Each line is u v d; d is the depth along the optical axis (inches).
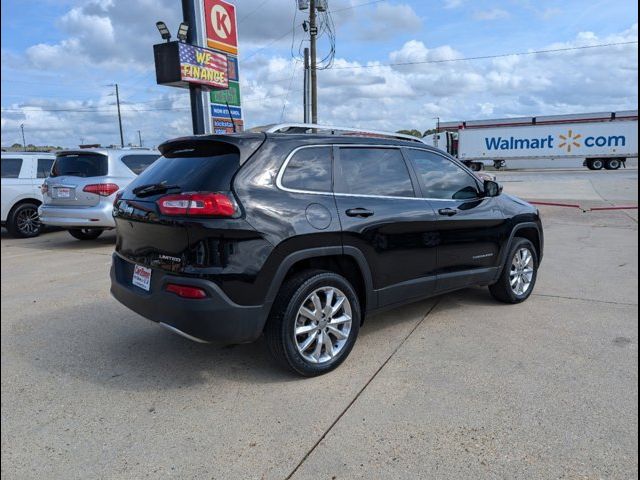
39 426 117.9
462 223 178.7
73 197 341.7
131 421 119.8
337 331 144.2
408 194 165.6
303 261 140.2
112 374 145.2
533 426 113.7
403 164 168.2
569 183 923.4
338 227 140.4
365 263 148.6
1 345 167.5
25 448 109.2
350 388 134.0
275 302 132.4
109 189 337.7
